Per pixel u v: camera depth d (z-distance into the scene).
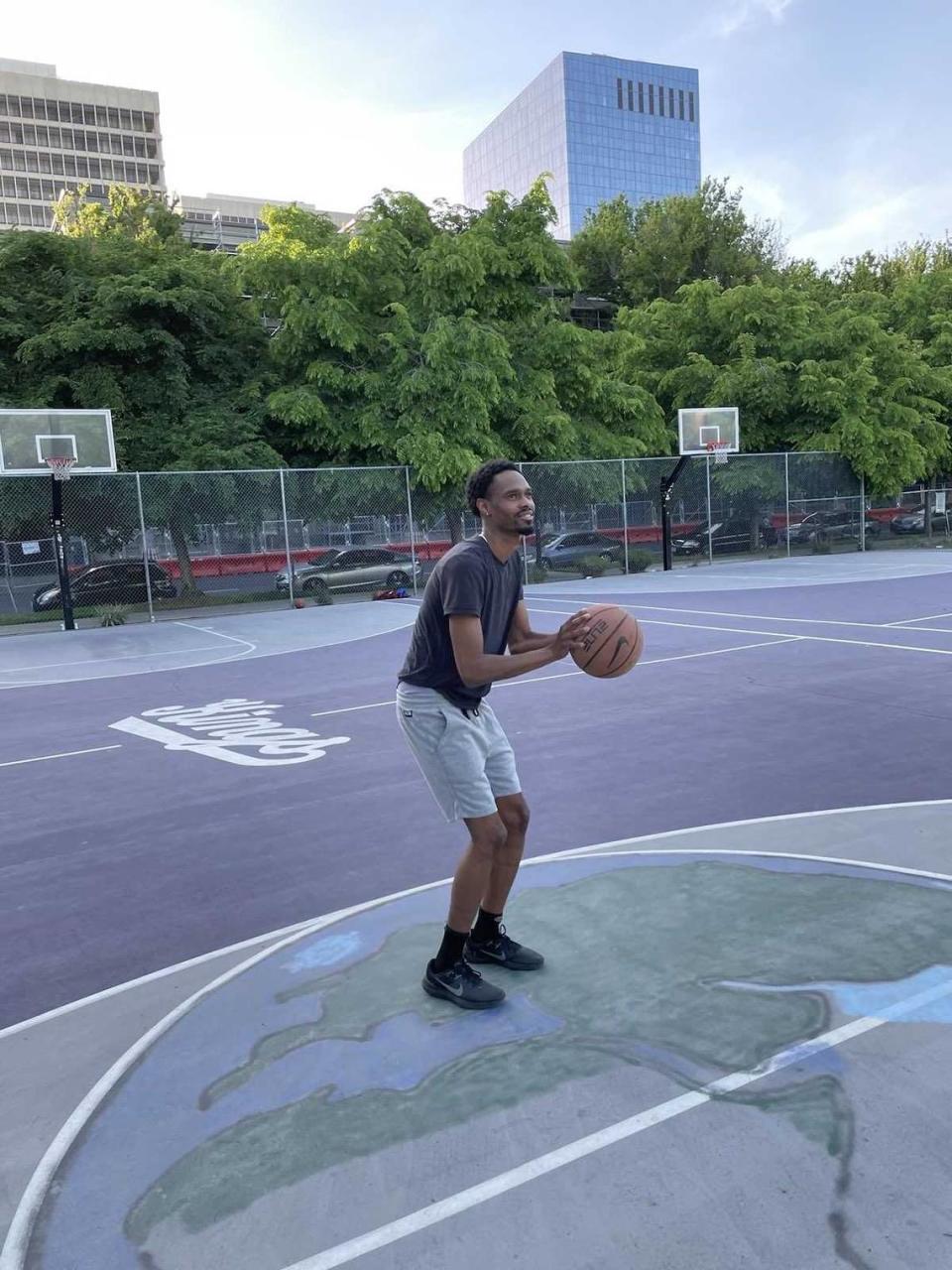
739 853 4.94
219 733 8.68
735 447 24.47
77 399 20.97
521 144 149.50
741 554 27.27
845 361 28.39
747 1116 2.71
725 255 40.69
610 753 7.27
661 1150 2.59
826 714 8.17
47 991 3.91
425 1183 2.52
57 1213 2.50
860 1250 2.20
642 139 143.38
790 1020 3.22
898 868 4.60
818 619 14.19
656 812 5.81
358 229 24.84
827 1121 2.67
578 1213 2.37
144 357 21.55
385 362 22.92
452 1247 2.28
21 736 9.03
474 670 3.23
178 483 20.11
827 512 28.14
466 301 23.30
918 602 15.79
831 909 4.14
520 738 7.86
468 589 3.23
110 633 17.61
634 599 18.17
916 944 3.75
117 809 6.48
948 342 31.92
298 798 6.51
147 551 19.48
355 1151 2.67
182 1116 2.90
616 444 25.25
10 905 4.91
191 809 6.39
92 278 22.22
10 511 19.59
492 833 3.42
